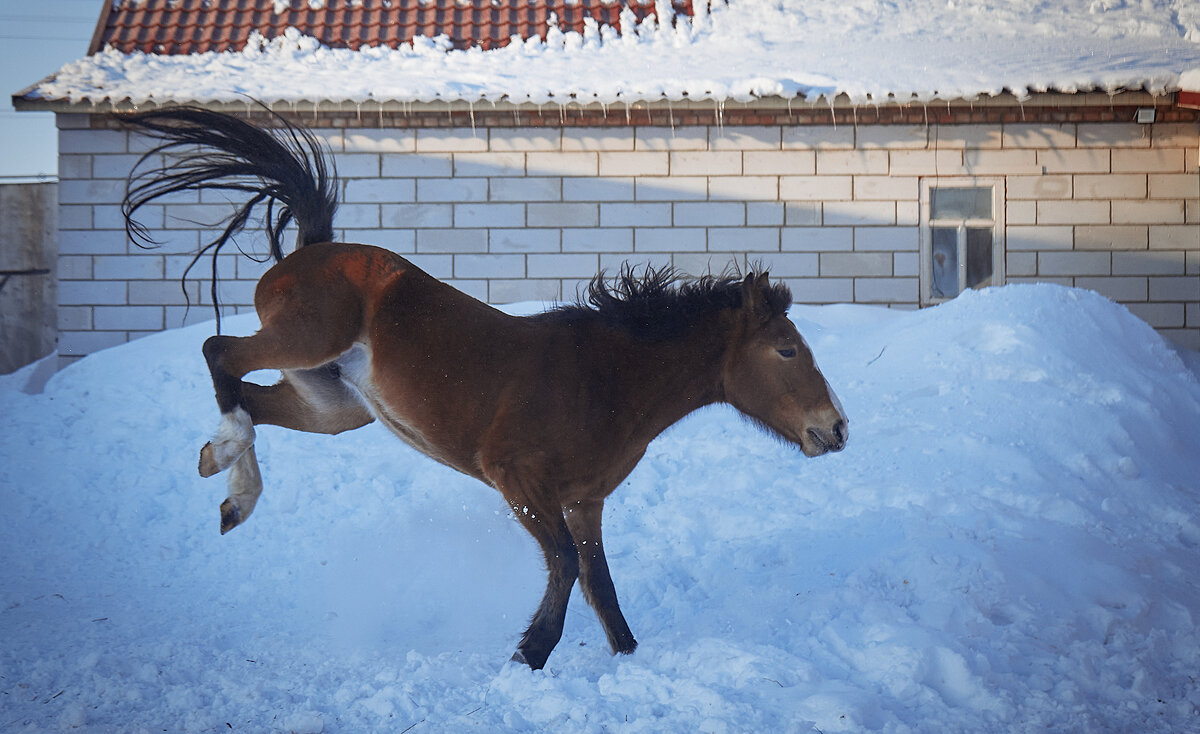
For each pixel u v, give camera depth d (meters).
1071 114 13.68
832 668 4.82
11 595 6.15
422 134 13.66
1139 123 13.69
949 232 13.91
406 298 5.31
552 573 5.08
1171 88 12.88
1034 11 16.72
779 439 5.79
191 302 13.65
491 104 13.12
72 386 10.71
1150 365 10.26
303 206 5.90
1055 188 13.76
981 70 13.65
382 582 6.69
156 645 5.24
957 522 7.08
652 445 9.19
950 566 5.93
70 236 13.64
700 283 5.68
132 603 6.16
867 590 5.81
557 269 13.78
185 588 6.55
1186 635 5.16
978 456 8.29
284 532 7.64
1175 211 13.78
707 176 13.70
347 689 4.55
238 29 15.49
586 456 5.23
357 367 5.37
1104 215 13.79
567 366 5.25
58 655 4.99
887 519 7.06
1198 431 9.42
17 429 9.35
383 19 15.79
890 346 10.65
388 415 5.37
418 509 7.98
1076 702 4.39
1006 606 5.54
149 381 10.56
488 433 5.18
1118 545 6.80
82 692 4.47
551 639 5.04
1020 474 8.02
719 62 14.47
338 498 8.27
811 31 16.03
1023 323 10.16
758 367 5.56
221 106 13.02
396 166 13.70
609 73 13.88
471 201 13.73
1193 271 13.80
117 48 14.91
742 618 5.62
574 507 5.45
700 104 13.08
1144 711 4.35
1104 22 16.20
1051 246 13.81
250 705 4.37
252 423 5.35
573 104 13.08
